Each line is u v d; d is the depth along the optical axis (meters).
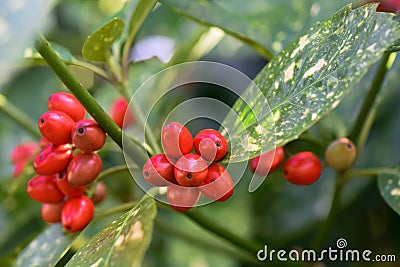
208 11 0.58
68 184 0.49
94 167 0.48
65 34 0.70
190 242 0.62
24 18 0.38
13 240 0.64
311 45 0.47
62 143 0.48
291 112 0.46
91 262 0.45
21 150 0.59
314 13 0.58
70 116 0.48
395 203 0.53
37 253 0.52
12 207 0.61
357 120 0.56
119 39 0.52
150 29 0.65
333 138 0.57
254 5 0.61
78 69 0.66
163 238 0.69
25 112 0.69
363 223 0.67
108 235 0.46
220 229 0.54
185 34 0.66
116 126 0.48
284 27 0.60
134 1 0.55
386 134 0.66
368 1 0.53
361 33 0.46
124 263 0.44
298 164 0.51
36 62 0.53
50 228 0.53
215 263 0.68
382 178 0.54
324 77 0.46
